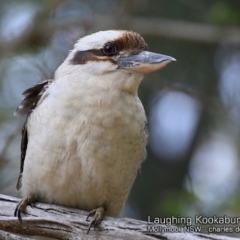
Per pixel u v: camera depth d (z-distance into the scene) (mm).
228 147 14117
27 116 9164
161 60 8688
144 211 13375
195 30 13438
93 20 13633
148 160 13594
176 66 13750
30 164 8523
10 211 8305
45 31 13734
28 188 8609
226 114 13375
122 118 8344
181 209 11492
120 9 13812
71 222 8125
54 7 13875
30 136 8680
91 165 8266
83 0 14383
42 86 9078
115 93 8453
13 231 8172
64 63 9055
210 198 11766
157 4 14320
